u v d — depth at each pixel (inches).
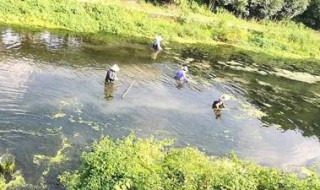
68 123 733.3
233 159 617.6
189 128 826.8
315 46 1988.2
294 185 548.4
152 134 765.9
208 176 536.7
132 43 1327.5
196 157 605.3
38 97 797.2
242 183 533.6
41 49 1060.5
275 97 1151.0
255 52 1669.5
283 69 1501.0
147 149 605.3
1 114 706.8
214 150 764.0
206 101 984.9
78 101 821.2
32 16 1256.2
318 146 888.3
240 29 1742.1
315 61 1793.8
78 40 1215.6
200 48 1493.6
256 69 1405.0
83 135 708.0
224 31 1674.5
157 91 971.9
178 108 904.3
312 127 992.2
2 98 757.3
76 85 892.0
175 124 828.0
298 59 1750.7
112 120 780.6
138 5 1599.4
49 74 912.3
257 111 1005.8
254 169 580.7
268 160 773.9
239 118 933.2
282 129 936.3
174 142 754.2
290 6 2096.5
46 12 1289.4
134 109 845.8
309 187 553.3
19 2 1253.1
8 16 1214.3
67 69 966.4
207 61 1348.4
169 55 1301.7
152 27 1492.4
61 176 579.5
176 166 559.8
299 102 1157.7
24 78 860.6
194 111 909.2
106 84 935.0
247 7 1983.3
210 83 1127.0
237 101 1040.8
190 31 1587.1
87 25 1344.7
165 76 1088.8
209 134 822.5
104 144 591.8
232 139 825.5
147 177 525.0
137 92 935.0
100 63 1064.2
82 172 549.3
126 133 748.0
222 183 528.4
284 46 1824.6
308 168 771.4
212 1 1891.0
